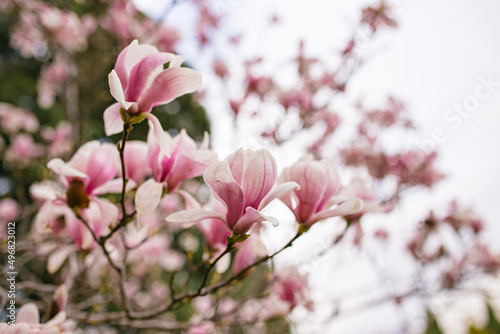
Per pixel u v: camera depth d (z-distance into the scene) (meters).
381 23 3.59
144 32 4.04
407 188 3.89
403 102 4.26
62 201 1.68
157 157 1.55
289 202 1.52
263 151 1.30
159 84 1.33
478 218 4.03
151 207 1.49
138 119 1.33
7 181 5.99
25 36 5.03
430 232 3.98
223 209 1.72
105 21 4.20
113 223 1.79
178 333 3.12
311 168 1.48
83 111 4.17
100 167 1.71
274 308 2.62
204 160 1.54
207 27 3.63
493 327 6.71
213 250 1.82
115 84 1.21
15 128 6.01
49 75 5.29
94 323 2.30
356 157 3.96
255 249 2.09
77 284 2.73
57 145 4.98
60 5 4.49
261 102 3.64
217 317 2.54
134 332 3.32
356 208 1.41
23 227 3.77
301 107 3.68
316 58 3.74
